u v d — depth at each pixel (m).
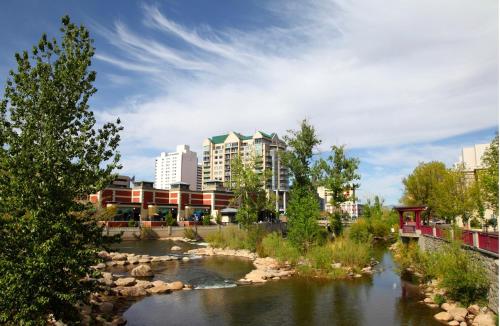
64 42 11.59
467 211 42.88
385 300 22.66
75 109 11.48
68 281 11.09
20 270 9.87
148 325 18.00
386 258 42.19
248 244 48.59
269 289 25.92
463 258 20.72
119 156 11.98
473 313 18.34
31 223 9.92
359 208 150.00
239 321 18.75
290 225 41.69
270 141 164.38
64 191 10.74
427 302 21.75
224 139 172.62
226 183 59.72
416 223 40.25
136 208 75.12
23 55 11.01
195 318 19.19
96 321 16.77
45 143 10.88
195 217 82.50
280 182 158.25
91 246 11.72
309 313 20.12
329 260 33.19
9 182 10.16
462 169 47.28
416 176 57.25
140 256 40.81
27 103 10.76
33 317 10.42
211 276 31.11
